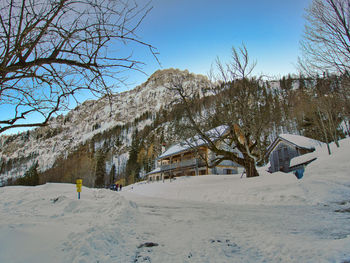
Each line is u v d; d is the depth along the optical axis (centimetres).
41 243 302
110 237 390
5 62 249
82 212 689
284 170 2736
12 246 265
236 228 514
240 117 1505
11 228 333
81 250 302
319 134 2786
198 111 1700
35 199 866
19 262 235
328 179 1083
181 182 2288
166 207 961
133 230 484
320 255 292
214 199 1271
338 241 342
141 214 702
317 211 708
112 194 1151
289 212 723
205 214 745
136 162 7538
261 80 1535
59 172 6588
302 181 1130
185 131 1686
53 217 582
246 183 1356
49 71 295
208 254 334
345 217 586
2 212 650
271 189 1114
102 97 332
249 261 301
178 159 4050
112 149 12294
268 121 1502
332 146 2028
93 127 17250
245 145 1534
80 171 6138
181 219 650
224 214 736
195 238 429
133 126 16012
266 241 389
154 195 1969
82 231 391
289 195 992
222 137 1673
